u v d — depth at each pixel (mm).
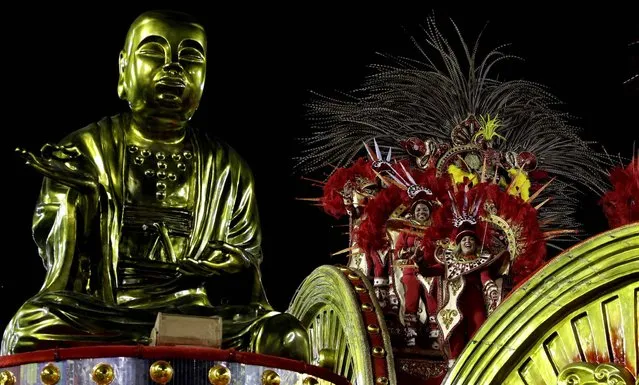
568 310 5945
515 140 7816
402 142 7641
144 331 6668
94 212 6922
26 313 6598
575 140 7859
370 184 7602
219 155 7574
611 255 5738
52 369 6062
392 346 7125
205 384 6145
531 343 6062
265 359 6270
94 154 7285
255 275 7160
